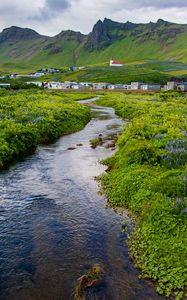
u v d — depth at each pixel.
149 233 12.27
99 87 169.75
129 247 11.92
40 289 9.80
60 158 24.12
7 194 16.86
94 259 11.25
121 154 22.08
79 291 9.66
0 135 24.78
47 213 14.76
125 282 10.08
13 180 19.02
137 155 20.00
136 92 126.44
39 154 25.30
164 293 9.59
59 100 62.47
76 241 12.39
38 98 62.66
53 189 17.69
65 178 19.50
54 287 9.88
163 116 37.06
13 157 23.81
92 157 24.44
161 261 10.77
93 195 16.86
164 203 13.33
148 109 47.53
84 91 134.12
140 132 26.39
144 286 9.91
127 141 25.33
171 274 10.12
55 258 11.31
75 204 15.75
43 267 10.81
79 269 10.73
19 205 15.56
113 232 13.07
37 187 17.95
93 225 13.65
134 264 10.93
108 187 17.66
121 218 14.26
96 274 10.34
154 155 19.89
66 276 10.38
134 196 15.48
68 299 9.41
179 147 21.34
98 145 28.61
